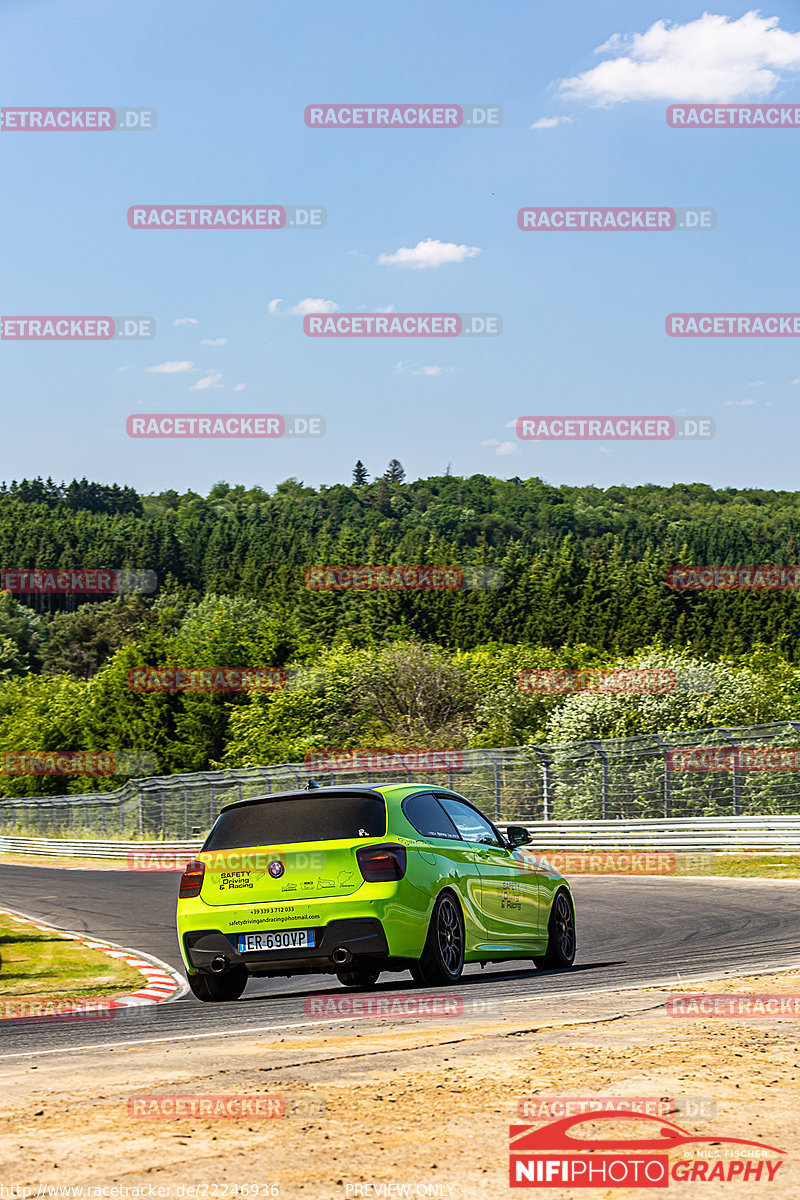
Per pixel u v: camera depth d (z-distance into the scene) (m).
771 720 57.19
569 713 58.25
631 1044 7.24
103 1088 6.30
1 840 81.44
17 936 22.80
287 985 14.01
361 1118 5.48
